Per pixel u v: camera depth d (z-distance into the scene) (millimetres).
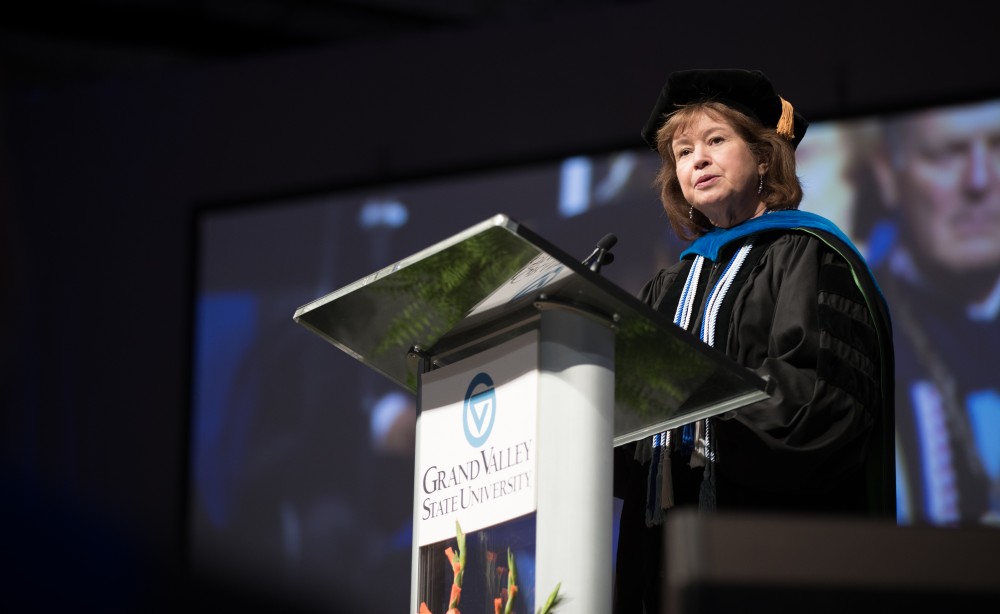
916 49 11750
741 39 12391
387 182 13406
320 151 14133
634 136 12625
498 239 2822
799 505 3951
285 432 13188
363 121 14039
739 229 4406
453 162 13508
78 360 14430
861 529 2023
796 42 12141
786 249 4223
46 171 14945
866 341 3918
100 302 14555
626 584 4074
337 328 3570
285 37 16656
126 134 14906
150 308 14398
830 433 3684
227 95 14695
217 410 13523
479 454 3111
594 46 13141
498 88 13508
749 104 4629
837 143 11453
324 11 16125
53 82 17219
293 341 13398
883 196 11211
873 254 11117
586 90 13070
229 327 13711
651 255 11875
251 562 13000
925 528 2025
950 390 10609
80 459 14172
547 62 13352
